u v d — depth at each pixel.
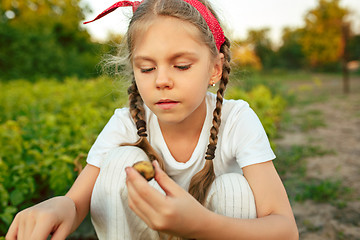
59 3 19.23
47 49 14.16
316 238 2.19
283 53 39.81
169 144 1.39
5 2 17.81
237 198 1.13
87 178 1.31
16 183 2.02
